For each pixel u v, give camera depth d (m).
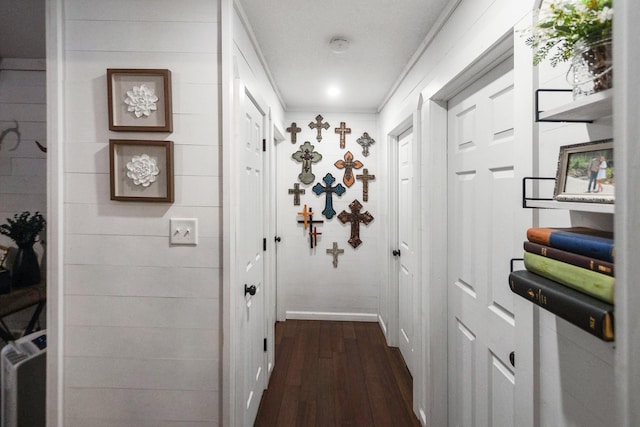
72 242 1.30
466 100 1.45
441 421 1.64
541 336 0.91
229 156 1.29
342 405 1.95
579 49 0.64
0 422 1.38
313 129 3.18
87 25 1.28
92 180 1.29
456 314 1.55
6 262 2.08
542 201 0.77
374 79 2.37
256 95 1.76
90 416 1.32
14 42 1.91
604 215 0.71
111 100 1.26
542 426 0.91
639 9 0.34
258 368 1.91
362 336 2.89
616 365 0.37
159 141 1.27
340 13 1.52
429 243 1.67
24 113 2.14
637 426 0.34
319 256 3.23
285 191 3.21
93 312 1.31
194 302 1.31
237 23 1.40
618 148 0.36
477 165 1.35
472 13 1.21
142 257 1.31
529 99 0.92
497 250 1.21
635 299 0.34
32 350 1.45
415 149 1.90
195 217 1.30
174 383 1.32
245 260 1.57
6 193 2.15
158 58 1.28
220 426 1.32
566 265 0.64
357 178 3.19
